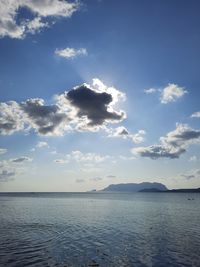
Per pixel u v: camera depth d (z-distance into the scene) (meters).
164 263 33.06
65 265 32.16
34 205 146.00
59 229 57.94
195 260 34.28
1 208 121.75
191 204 152.38
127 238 48.06
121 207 128.00
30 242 44.59
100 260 34.22
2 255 36.62
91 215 88.50
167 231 55.56
